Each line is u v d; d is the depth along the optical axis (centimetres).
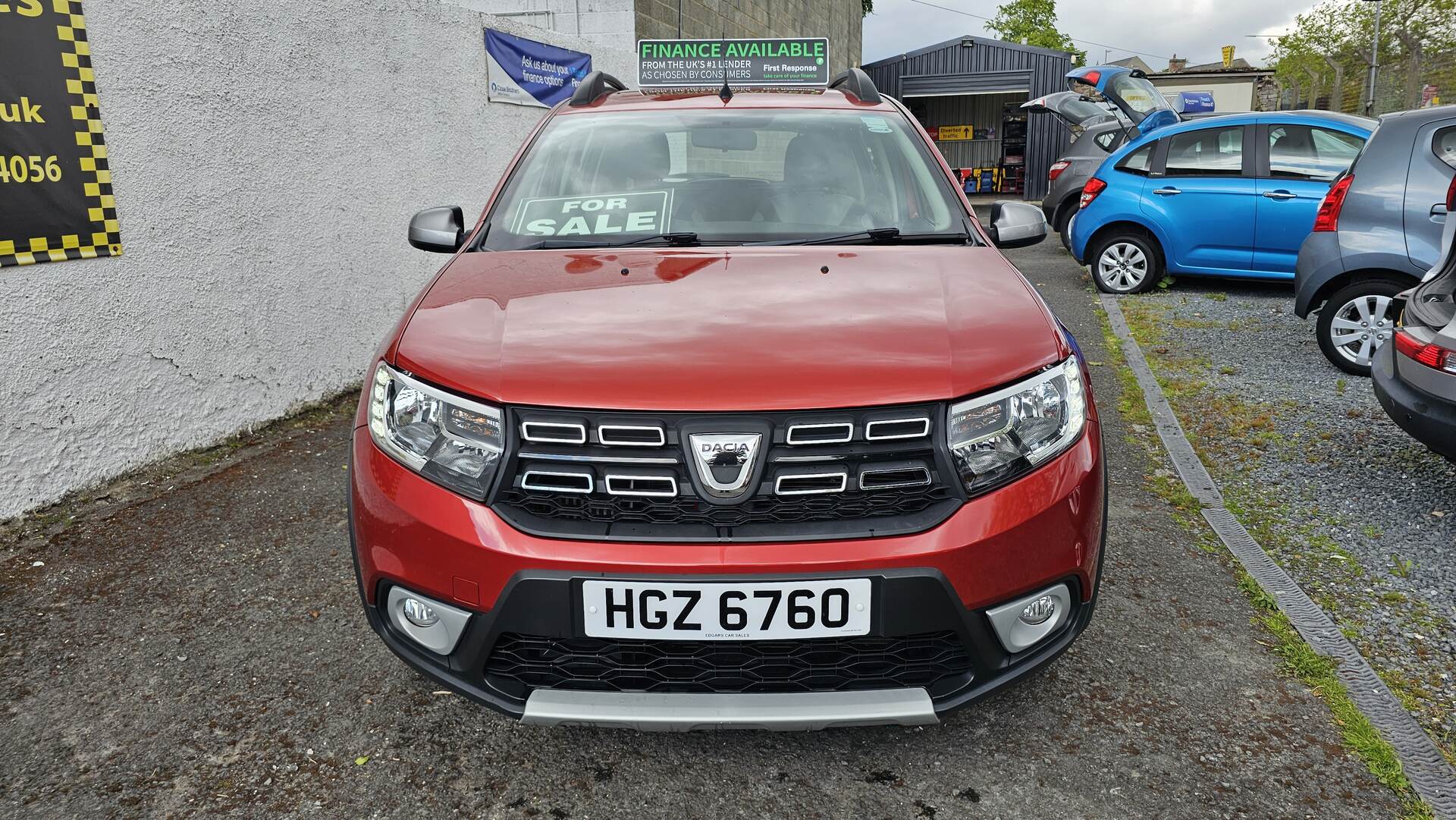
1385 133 539
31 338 351
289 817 206
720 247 276
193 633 280
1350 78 3269
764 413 187
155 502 373
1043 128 2241
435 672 202
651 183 309
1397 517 358
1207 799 211
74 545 336
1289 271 770
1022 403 202
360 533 209
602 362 198
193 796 213
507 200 307
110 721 239
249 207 450
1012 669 202
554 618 188
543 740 232
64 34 354
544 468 191
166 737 233
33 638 277
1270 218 764
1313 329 671
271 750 228
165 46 398
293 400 488
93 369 376
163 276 404
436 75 611
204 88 420
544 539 187
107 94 373
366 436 215
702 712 187
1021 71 2255
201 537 343
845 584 185
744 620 186
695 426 187
